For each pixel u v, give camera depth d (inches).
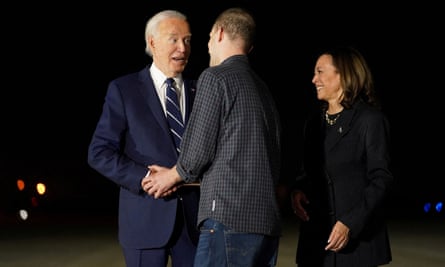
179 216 165.5
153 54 170.7
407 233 386.3
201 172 138.9
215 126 136.3
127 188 161.9
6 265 290.8
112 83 168.4
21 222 421.4
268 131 140.6
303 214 171.9
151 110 166.4
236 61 142.0
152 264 166.4
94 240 353.7
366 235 163.5
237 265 136.4
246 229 135.4
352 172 164.6
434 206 506.0
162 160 164.6
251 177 136.4
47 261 299.7
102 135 165.0
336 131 166.6
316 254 168.1
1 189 468.8
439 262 303.6
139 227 164.9
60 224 412.5
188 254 166.4
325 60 169.3
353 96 165.9
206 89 137.0
